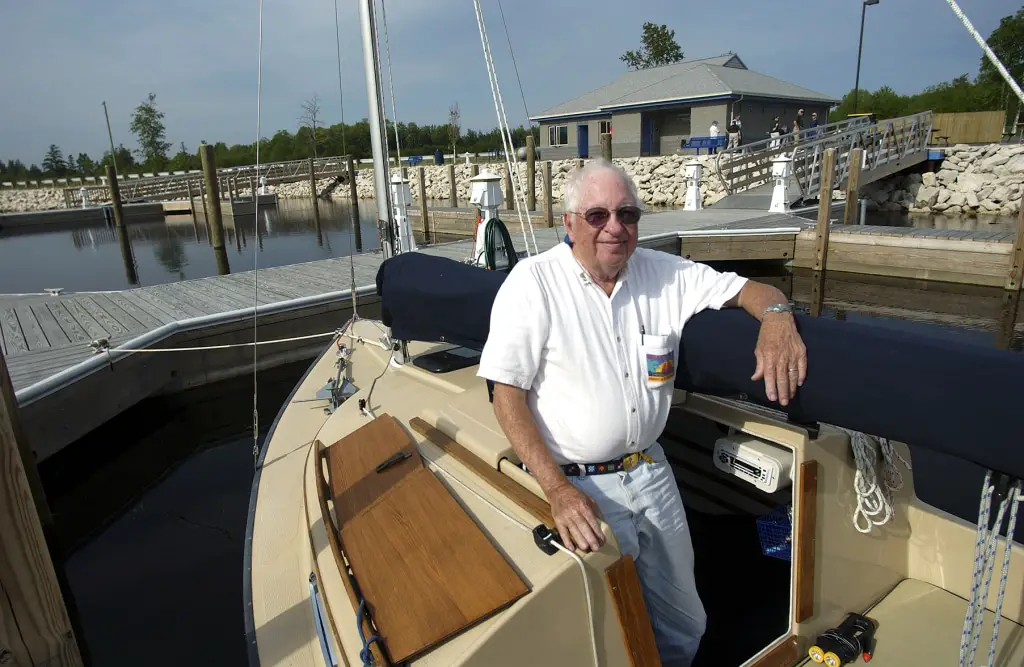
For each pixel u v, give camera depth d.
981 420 1.24
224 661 2.94
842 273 10.66
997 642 1.76
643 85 30.55
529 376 1.58
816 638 1.77
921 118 18.30
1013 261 8.88
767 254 11.16
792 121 27.25
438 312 2.39
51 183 52.56
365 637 1.30
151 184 37.34
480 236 5.07
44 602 1.29
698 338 1.66
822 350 1.45
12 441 1.21
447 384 2.74
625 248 1.54
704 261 11.45
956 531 1.92
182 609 3.33
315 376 3.78
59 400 4.87
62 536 4.21
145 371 5.88
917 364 1.32
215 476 4.94
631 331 1.63
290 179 36.19
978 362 1.27
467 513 1.60
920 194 18.58
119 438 5.78
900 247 10.00
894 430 1.36
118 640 3.10
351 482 1.91
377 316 7.75
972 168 17.83
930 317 8.87
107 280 14.45
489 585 1.34
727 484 2.41
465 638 1.26
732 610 2.25
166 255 18.27
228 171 32.12
